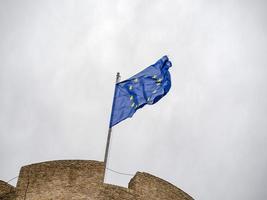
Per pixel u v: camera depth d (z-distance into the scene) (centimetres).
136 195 2167
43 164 2167
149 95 2555
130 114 2495
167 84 2600
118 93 2533
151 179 2231
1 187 2128
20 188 2112
